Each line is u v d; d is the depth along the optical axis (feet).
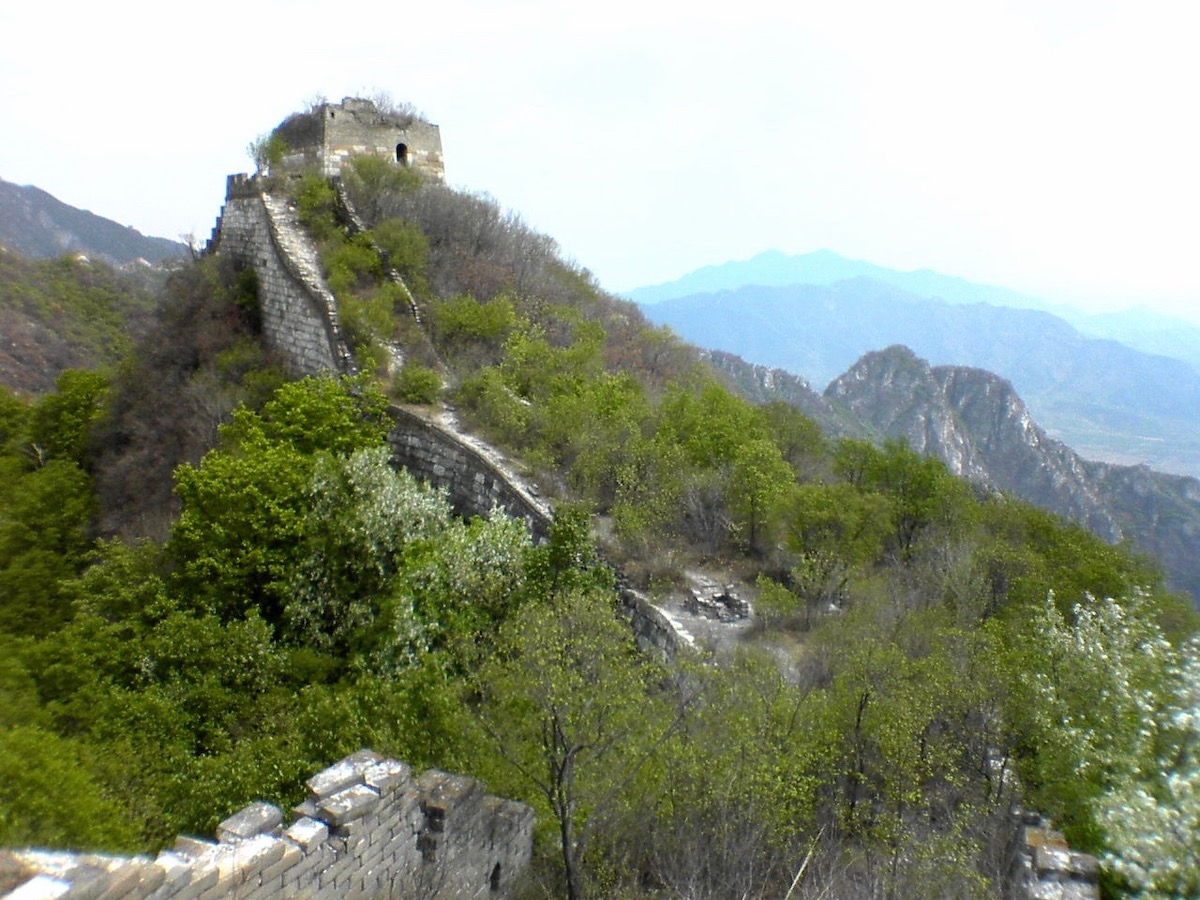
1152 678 33.27
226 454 65.00
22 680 43.52
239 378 92.32
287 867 23.77
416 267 95.55
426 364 82.64
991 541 56.75
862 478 66.08
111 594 54.19
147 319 135.74
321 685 46.96
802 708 36.65
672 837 32.22
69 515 85.46
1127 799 26.18
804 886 29.32
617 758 34.32
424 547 54.80
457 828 30.63
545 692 33.22
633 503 60.75
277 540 56.59
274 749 37.88
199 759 38.83
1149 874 24.41
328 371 80.07
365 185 105.29
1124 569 53.57
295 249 95.04
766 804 32.22
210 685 45.78
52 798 29.84
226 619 54.03
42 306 211.41
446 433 70.18
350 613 54.29
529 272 108.88
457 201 109.29
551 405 73.10
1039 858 26.76
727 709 35.35
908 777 35.19
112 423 99.40
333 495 59.47
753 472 61.98
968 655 41.68
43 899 17.38
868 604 47.26
